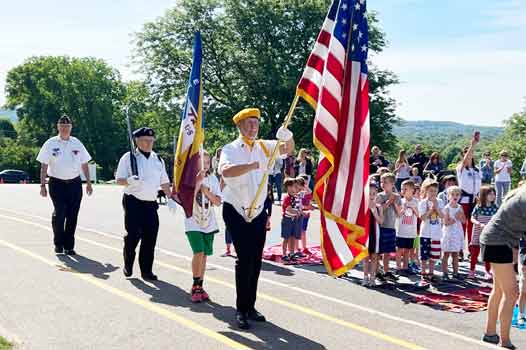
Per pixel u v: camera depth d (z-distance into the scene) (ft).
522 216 18.99
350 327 20.77
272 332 19.92
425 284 28.50
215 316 21.54
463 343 19.48
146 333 19.31
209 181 24.73
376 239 27.78
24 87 252.42
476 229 30.89
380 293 26.53
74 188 32.24
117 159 259.39
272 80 128.67
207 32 138.10
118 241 37.17
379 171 34.94
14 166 232.73
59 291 24.26
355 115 21.03
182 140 23.35
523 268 22.61
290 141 21.38
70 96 248.32
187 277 27.76
